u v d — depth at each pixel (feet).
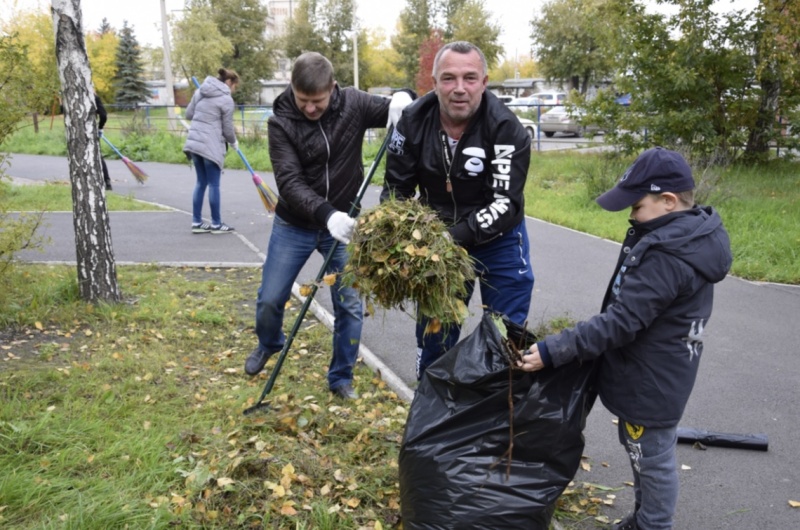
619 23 47.24
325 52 164.45
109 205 37.52
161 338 16.92
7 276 18.04
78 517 9.19
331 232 11.43
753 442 12.59
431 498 8.63
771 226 29.66
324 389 14.35
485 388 8.76
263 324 13.78
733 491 11.30
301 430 12.12
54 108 20.90
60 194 39.37
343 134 12.96
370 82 167.32
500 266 11.85
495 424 8.71
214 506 9.91
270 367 15.43
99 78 132.87
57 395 13.14
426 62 106.42
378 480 10.61
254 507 9.87
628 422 9.11
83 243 18.47
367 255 9.90
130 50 158.20
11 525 9.23
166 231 31.09
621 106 48.83
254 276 23.32
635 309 8.34
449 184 11.49
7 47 16.70
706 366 16.40
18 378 13.83
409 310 20.04
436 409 9.03
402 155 11.64
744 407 14.32
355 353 13.99
